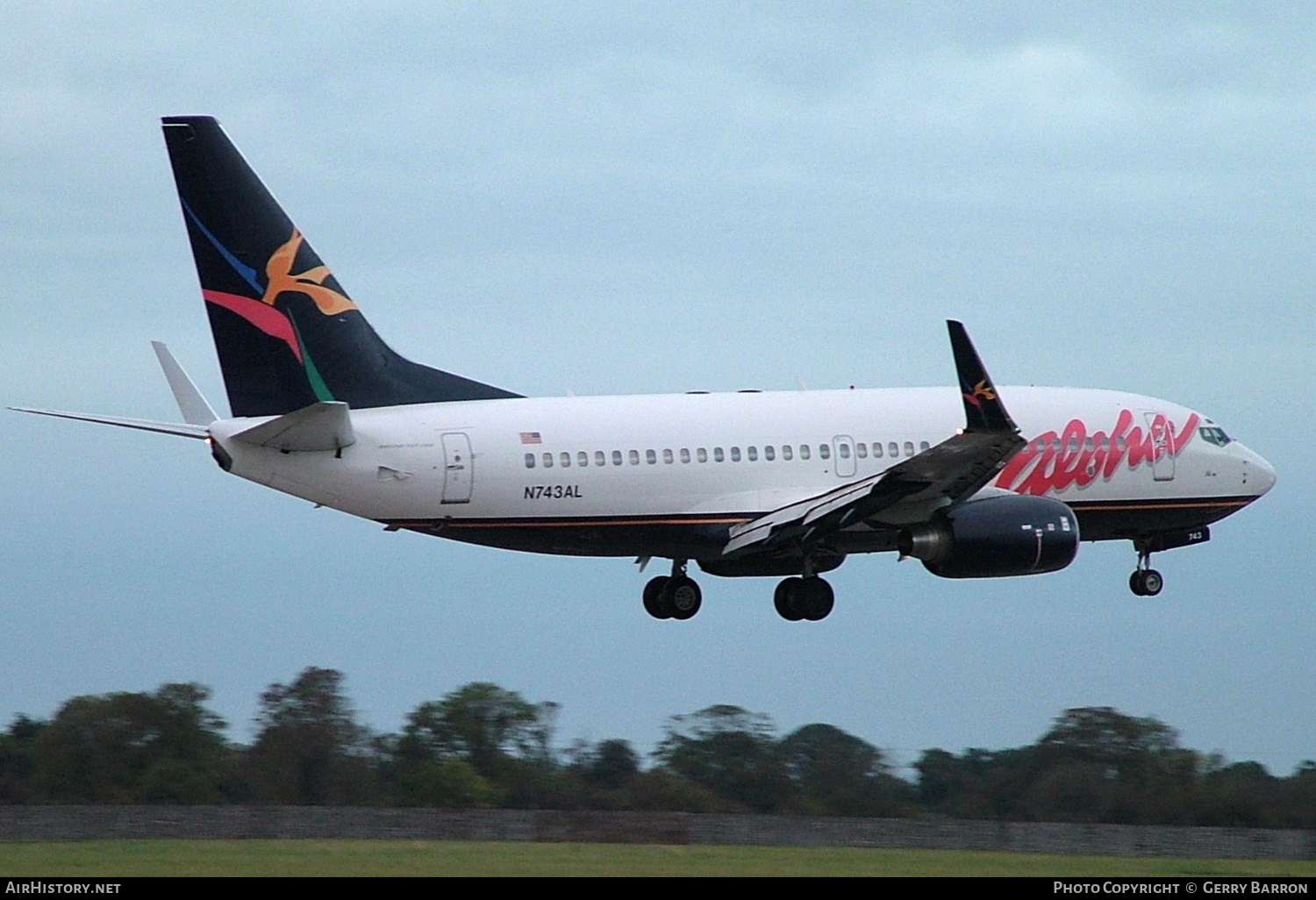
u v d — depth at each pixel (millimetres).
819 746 105000
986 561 116812
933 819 94688
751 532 119875
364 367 115688
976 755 104500
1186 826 94375
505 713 108812
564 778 105312
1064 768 100375
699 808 99875
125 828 83062
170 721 103375
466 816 85125
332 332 114750
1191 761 101125
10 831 82188
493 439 115188
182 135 112312
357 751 106438
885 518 118750
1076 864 75812
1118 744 102000
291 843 78250
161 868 66875
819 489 122438
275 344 113500
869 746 104625
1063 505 118688
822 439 123312
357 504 112875
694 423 120750
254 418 113000
